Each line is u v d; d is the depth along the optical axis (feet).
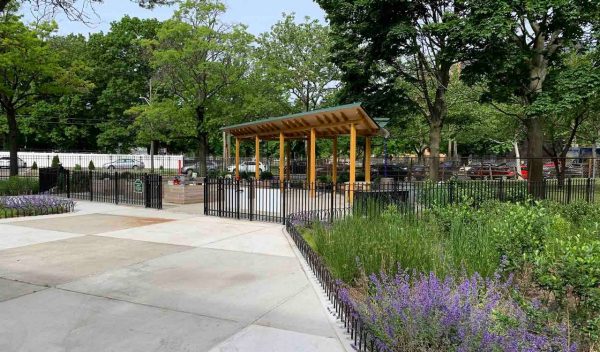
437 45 65.98
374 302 13.66
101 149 181.37
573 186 51.90
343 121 47.70
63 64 127.54
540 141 60.23
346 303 14.07
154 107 89.71
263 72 91.56
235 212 41.01
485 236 19.58
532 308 12.08
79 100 163.02
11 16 64.08
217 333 13.53
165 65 85.76
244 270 21.07
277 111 94.07
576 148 165.89
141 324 14.21
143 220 37.27
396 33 57.52
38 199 41.86
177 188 51.39
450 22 55.42
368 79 69.36
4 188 57.47
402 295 12.64
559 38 58.13
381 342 11.10
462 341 10.03
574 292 13.57
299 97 105.09
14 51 64.34
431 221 25.05
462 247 19.12
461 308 11.15
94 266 21.57
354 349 12.35
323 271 18.21
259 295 17.28
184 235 30.35
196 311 15.46
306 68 100.17
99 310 15.46
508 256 16.44
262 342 12.91
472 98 82.07
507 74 58.23
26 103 73.97
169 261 22.76
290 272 20.71
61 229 32.24
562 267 13.53
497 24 50.06
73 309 15.52
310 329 13.89
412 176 93.50
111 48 158.30
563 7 50.62
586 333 11.74
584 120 79.77
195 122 89.97
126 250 25.35
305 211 36.06
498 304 13.06
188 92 87.35
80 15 33.91
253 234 30.83
